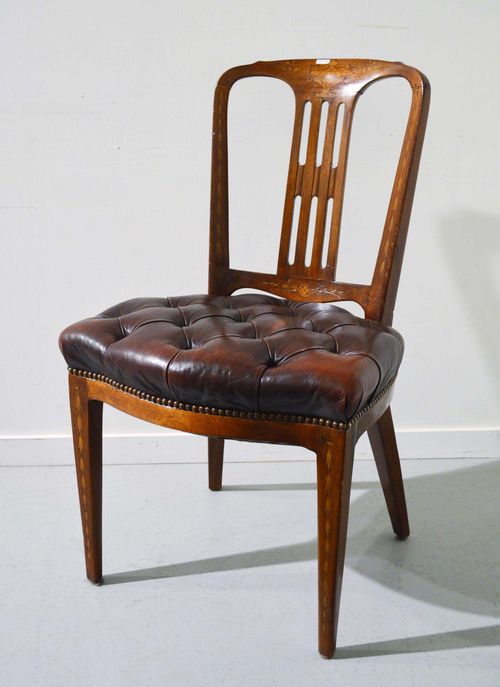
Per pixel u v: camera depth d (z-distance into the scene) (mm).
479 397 1807
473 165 1658
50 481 1719
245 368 1050
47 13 1577
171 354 1095
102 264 1719
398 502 1447
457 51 1601
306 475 1761
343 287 1354
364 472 1778
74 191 1672
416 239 1703
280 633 1203
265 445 1825
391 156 1654
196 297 1393
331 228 1363
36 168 1655
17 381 1779
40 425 1808
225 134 1425
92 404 1229
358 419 1062
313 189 1383
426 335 1767
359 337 1156
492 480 1728
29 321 1744
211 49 1605
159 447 1812
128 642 1178
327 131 1361
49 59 1599
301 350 1091
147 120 1637
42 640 1180
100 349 1162
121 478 1735
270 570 1376
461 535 1500
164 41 1599
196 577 1352
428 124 1637
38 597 1286
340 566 1097
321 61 1360
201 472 1774
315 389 1012
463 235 1699
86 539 1300
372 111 1629
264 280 1434
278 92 1621
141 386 1119
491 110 1627
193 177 1669
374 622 1233
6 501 1618
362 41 1603
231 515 1570
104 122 1635
